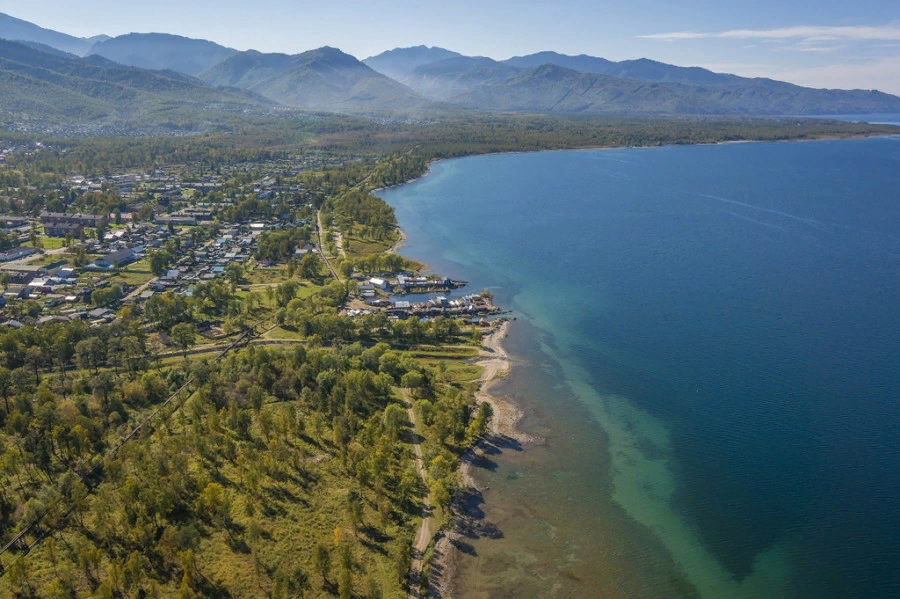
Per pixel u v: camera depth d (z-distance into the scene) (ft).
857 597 465.47
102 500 490.49
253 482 522.88
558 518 542.16
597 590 469.57
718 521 541.34
